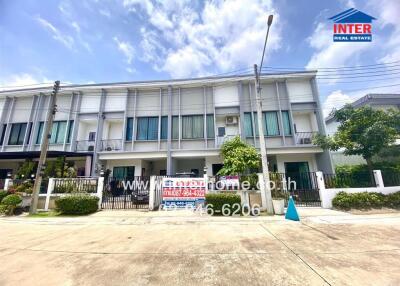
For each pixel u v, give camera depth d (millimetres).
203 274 3541
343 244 5020
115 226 7469
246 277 3396
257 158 11625
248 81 16031
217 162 15680
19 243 5484
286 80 15828
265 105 15758
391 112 11461
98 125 16141
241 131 15141
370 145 10898
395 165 11414
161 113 16375
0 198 10602
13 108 17344
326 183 10562
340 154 16578
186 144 15766
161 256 4426
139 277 3475
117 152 15375
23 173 13641
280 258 4188
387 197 9328
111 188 11938
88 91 17062
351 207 9219
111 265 3980
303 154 15391
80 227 7387
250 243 5211
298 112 15734
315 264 3857
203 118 16172
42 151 10531
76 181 10969
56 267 3916
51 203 10625
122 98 16969
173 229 6875
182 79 16438
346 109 12102
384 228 6484
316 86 15422
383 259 4059
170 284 3223
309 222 7500
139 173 16266
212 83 16328
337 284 3121
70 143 16203
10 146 16625
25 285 3252
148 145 16062
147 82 16703
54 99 11289
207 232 6391
